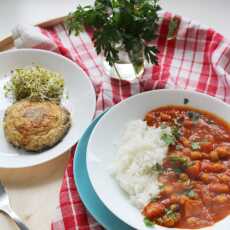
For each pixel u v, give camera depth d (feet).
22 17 3.78
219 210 2.07
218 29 3.33
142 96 2.49
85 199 2.19
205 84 2.76
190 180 2.18
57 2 3.92
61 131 2.52
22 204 2.30
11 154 2.46
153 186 2.18
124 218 2.04
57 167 2.44
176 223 2.03
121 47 2.56
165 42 3.00
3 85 2.82
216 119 2.43
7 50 3.02
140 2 2.48
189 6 3.57
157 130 2.38
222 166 2.20
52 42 2.96
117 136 2.42
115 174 2.25
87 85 2.73
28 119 2.52
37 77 2.77
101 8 2.46
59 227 2.20
